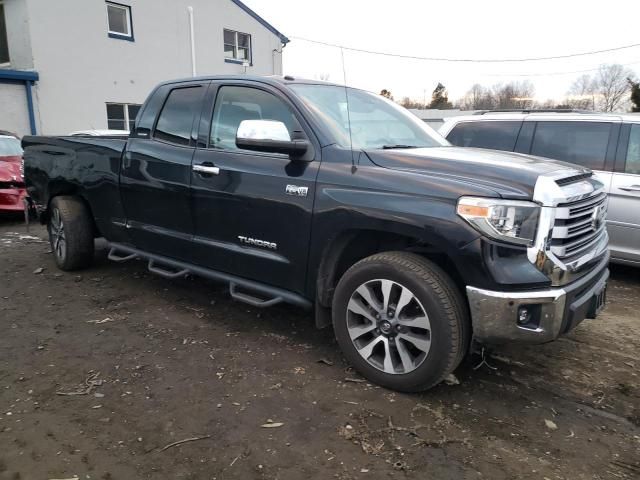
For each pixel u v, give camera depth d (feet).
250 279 12.31
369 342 10.35
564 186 9.40
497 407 9.67
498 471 7.86
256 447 8.32
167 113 14.10
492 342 9.02
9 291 15.78
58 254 17.78
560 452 8.37
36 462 7.89
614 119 17.76
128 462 7.92
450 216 8.89
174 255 14.02
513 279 8.65
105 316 13.80
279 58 73.56
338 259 10.92
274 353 11.73
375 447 8.37
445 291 9.17
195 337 12.53
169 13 56.75
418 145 12.37
